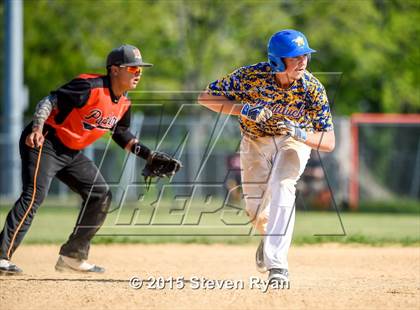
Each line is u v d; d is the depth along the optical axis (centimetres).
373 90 8681
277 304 1795
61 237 3812
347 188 6247
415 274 2466
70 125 2186
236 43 7575
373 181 6488
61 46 7838
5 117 6594
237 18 7512
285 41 1980
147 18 7394
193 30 7488
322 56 8094
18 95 6669
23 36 7838
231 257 3020
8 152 6438
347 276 2406
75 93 2134
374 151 6494
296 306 1773
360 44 7994
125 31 7481
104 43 7569
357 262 2812
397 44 8356
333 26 7756
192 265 2734
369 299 1861
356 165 6425
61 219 4912
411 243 3472
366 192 6456
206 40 7419
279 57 1981
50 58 7962
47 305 1806
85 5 7456
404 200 6494
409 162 6519
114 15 7419
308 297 1883
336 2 7600
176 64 7569
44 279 2227
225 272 2508
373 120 6488
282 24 7500
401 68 8419
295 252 3156
